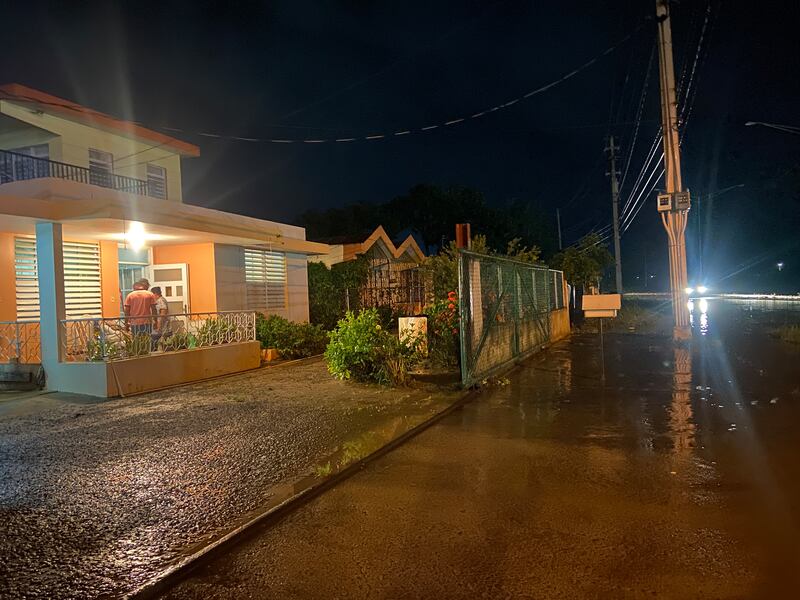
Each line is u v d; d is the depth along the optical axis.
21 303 12.01
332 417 8.55
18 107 16.80
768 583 3.81
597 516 4.94
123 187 18.92
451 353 12.88
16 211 10.02
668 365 13.47
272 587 3.92
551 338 19.19
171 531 4.70
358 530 4.77
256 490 5.59
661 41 18.78
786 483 5.61
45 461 6.64
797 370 12.07
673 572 3.98
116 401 9.96
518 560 4.19
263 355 14.92
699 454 6.61
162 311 12.98
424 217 39.84
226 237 14.49
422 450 7.02
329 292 21.83
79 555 4.31
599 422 8.23
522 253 17.84
